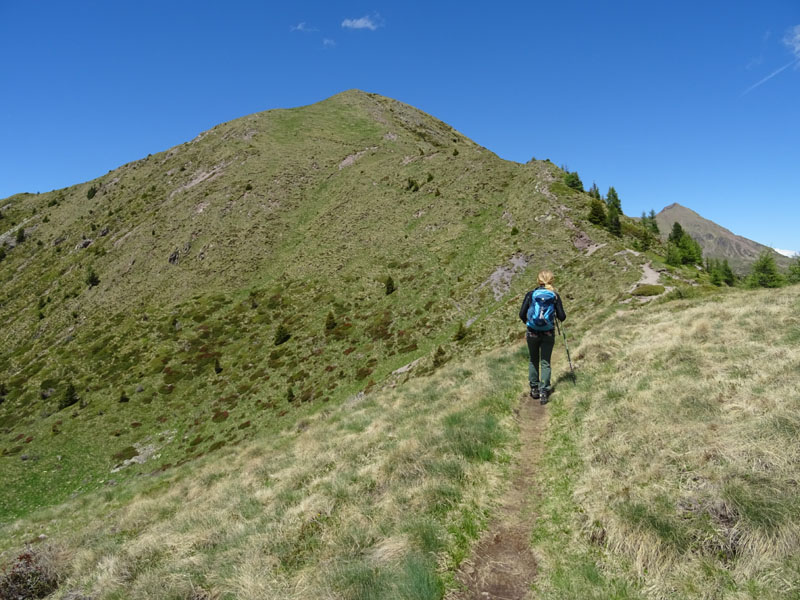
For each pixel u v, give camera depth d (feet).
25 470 135.74
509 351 52.85
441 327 154.51
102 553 26.50
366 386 136.77
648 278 107.55
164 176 392.68
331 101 513.45
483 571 13.64
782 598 10.08
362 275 215.51
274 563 16.52
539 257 173.78
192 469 70.13
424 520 15.85
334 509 19.80
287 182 328.70
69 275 313.94
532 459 21.12
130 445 144.36
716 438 16.22
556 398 28.45
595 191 313.94
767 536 11.46
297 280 228.84
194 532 23.80
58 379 199.00
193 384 171.83
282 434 64.64
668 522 12.79
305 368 160.04
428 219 246.88
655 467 15.67
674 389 22.43
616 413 21.79
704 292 78.64
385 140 390.63
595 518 14.47
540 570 13.32
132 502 55.72
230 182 335.06
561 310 27.53
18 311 297.12
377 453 26.50
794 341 25.40
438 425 27.20
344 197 297.74
